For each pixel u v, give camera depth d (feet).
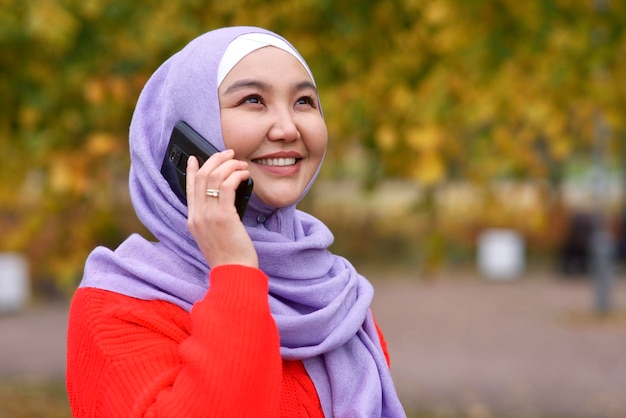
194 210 5.08
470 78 14.20
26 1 13.29
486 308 43.80
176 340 5.14
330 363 5.77
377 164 14.76
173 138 5.55
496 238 56.65
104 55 14.03
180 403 4.58
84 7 13.37
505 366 30.63
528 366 30.63
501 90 14.46
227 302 4.78
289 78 5.54
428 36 14.28
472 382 28.19
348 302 5.98
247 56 5.50
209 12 14.38
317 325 5.61
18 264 43.14
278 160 5.55
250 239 5.18
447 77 13.80
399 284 52.90
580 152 40.50
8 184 16.24
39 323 39.19
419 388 27.35
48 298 45.73
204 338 4.70
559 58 14.93
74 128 14.25
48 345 33.99
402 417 5.96
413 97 13.53
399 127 13.69
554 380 28.48
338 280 5.93
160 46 13.89
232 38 5.57
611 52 15.06
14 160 16.05
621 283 49.73
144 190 5.90
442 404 25.41
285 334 5.52
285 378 5.56
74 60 13.89
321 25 14.44
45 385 26.91
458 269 59.06
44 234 15.14
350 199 69.82
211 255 5.03
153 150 5.88
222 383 4.57
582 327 38.14
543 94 14.82
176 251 5.58
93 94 12.98
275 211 5.81
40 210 14.65
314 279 5.88
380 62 14.24
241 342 4.68
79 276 14.62
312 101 5.77
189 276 5.50
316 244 5.87
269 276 5.68
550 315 41.34
